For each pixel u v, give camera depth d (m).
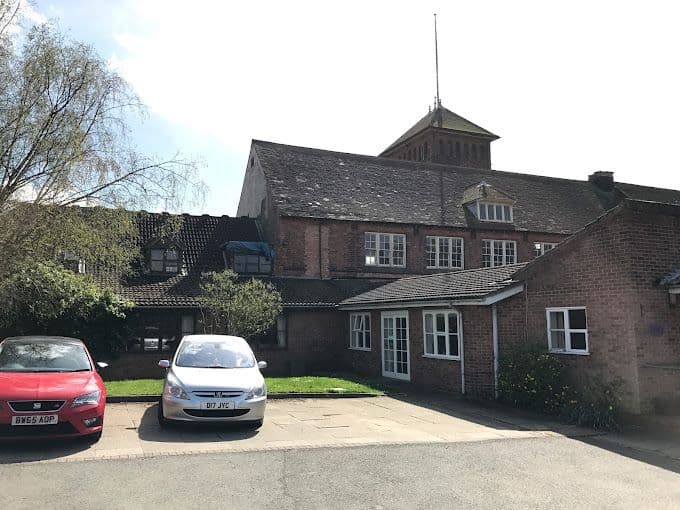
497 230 27.42
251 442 8.95
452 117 42.81
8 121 12.41
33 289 15.11
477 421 11.32
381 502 6.18
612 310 11.88
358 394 14.47
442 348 15.90
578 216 30.97
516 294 13.95
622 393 11.52
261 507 5.95
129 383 15.93
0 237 11.98
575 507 6.14
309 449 8.53
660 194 34.50
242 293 17.83
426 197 28.09
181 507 5.89
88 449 8.26
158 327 19.27
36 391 8.18
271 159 26.64
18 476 6.85
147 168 14.27
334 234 24.19
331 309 21.56
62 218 12.61
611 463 8.06
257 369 11.00
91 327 17.61
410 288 18.73
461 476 7.25
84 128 13.47
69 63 13.22
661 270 11.90
